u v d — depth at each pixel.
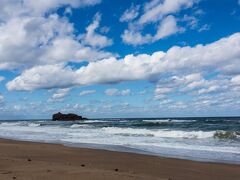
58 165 10.68
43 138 28.27
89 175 8.79
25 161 11.57
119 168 11.48
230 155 15.34
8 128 54.41
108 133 33.47
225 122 54.16
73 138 27.56
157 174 10.33
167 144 20.89
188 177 9.92
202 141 22.72
